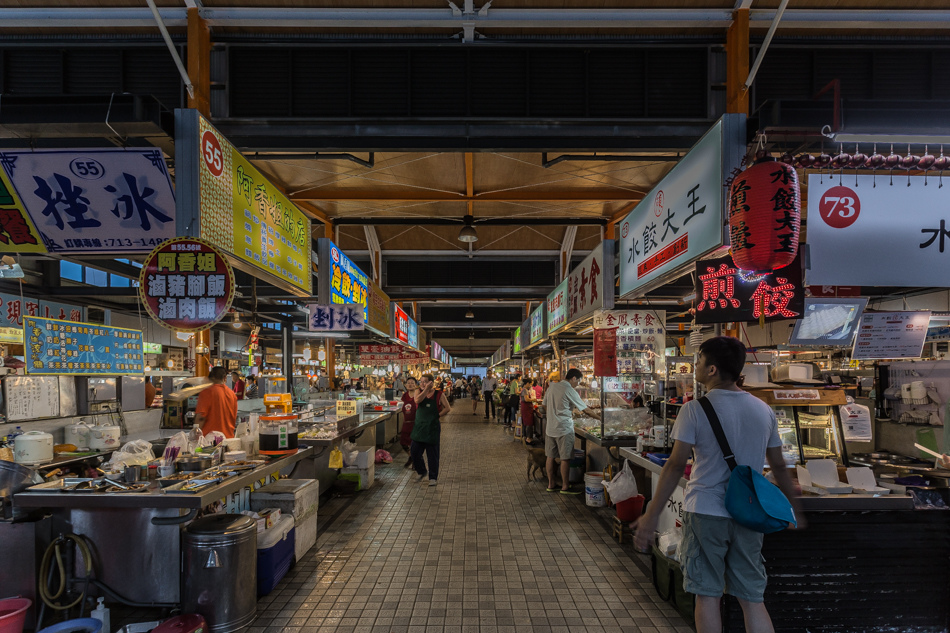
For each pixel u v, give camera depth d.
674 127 3.89
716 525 1.99
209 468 3.25
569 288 7.40
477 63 3.87
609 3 3.58
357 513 5.00
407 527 4.55
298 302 8.04
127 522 2.92
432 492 5.89
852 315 4.08
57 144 3.11
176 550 2.89
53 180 2.86
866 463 3.19
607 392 5.79
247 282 7.32
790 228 2.21
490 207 7.31
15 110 2.77
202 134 2.79
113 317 12.14
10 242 2.99
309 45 3.81
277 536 3.30
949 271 2.74
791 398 2.99
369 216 7.64
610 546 4.04
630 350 6.41
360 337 10.63
